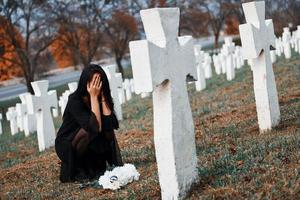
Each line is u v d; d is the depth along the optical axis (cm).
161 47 484
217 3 4481
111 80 1348
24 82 4259
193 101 1387
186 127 522
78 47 3659
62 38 3731
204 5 4391
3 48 3409
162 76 484
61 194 665
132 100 1902
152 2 3747
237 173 556
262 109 764
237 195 498
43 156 1035
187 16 4209
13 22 3356
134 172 642
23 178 837
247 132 791
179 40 528
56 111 2061
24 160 1053
